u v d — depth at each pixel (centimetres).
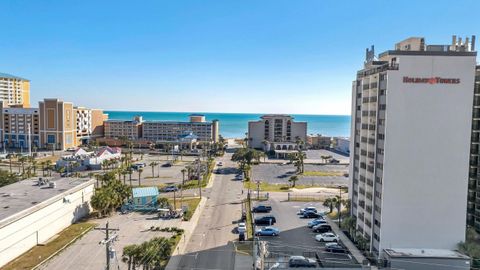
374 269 5991
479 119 6969
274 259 6341
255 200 10625
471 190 7138
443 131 6050
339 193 11594
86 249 6775
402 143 6053
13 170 14975
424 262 5703
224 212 9388
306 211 9025
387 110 6009
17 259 6322
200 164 15262
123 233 7694
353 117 8219
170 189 11919
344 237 7538
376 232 6431
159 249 5388
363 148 7238
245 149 18162
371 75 6788
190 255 6556
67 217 8169
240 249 6862
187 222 8488
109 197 8950
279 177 14488
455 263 5697
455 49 6316
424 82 5997
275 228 7906
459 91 6012
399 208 6134
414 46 6388
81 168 15700
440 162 6084
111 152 17888
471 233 6519
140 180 13638
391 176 6097
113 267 5938
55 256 6456
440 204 6128
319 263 6212
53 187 8594
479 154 6969
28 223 6744
